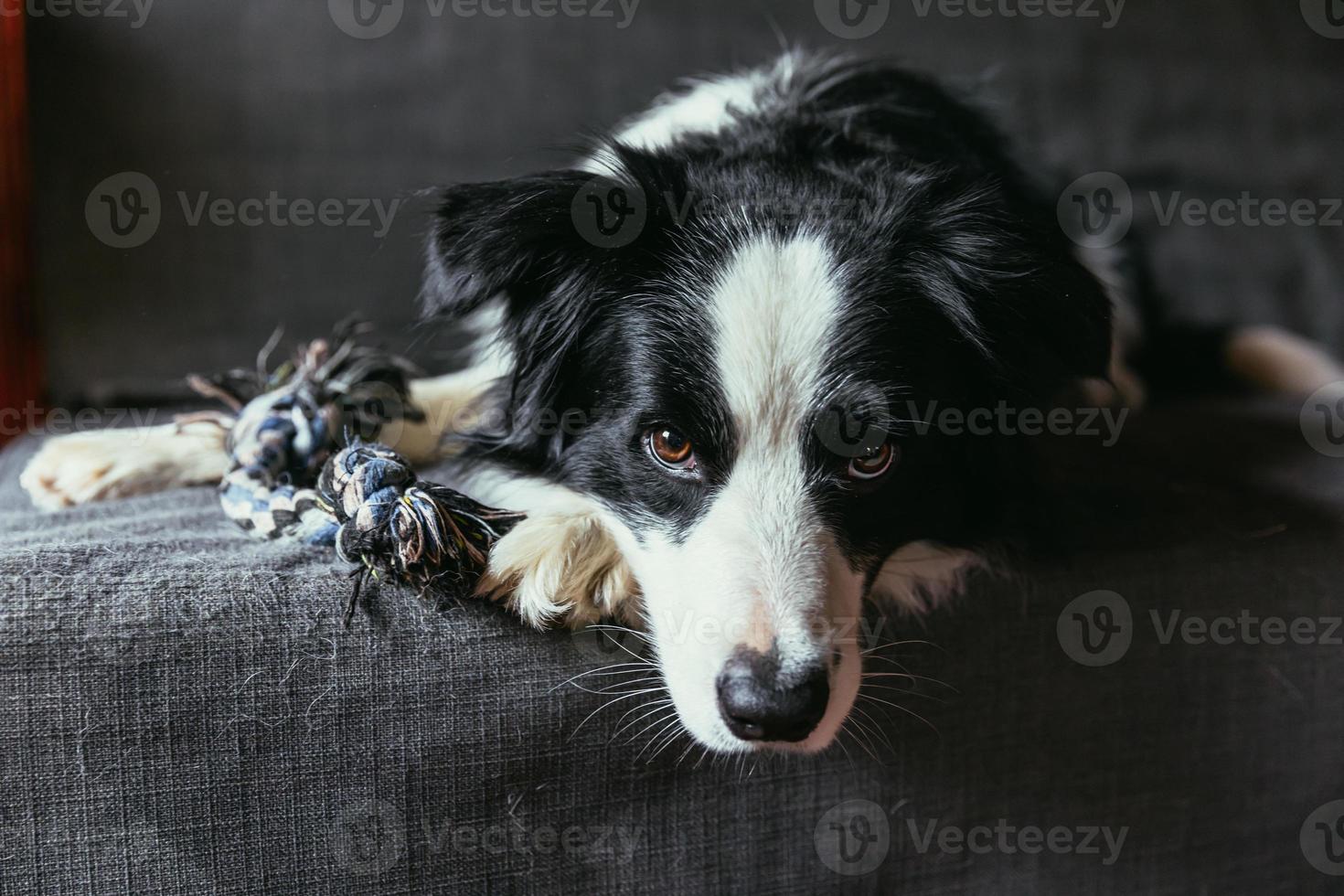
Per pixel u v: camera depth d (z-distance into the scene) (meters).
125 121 2.16
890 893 1.30
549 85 2.35
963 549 1.39
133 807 1.04
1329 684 1.46
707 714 1.08
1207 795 1.43
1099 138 2.61
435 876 1.12
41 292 2.14
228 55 2.20
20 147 2.08
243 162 2.21
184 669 1.03
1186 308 2.61
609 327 1.30
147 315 2.18
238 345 2.20
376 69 2.27
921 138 1.66
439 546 1.09
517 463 1.40
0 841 1.01
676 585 1.17
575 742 1.14
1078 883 1.39
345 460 1.15
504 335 1.40
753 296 1.22
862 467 1.23
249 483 1.27
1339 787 1.49
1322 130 2.66
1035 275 1.30
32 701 1.00
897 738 1.27
